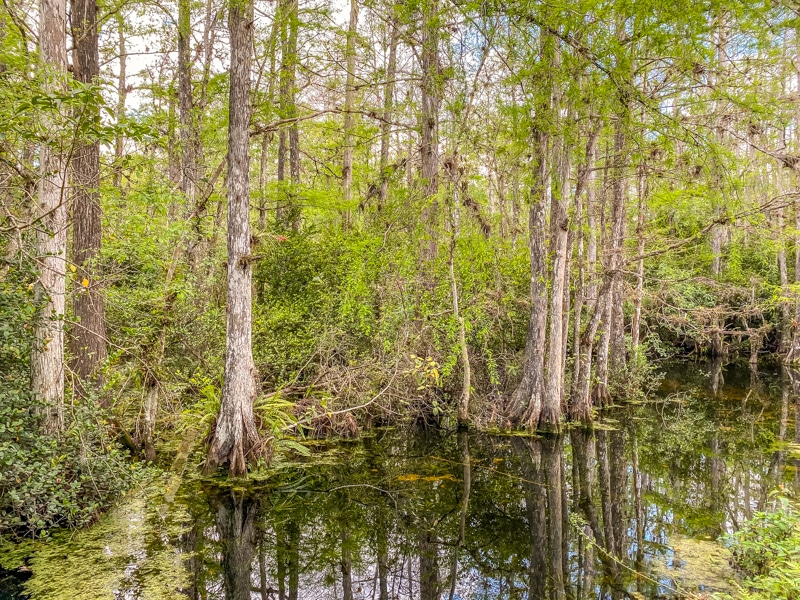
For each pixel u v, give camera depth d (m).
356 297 11.54
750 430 12.39
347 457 9.85
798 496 7.73
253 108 10.01
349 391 10.92
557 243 11.34
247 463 8.15
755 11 7.57
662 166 11.91
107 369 6.99
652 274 18.70
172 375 9.41
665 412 14.35
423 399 12.08
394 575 5.82
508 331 13.85
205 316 9.64
